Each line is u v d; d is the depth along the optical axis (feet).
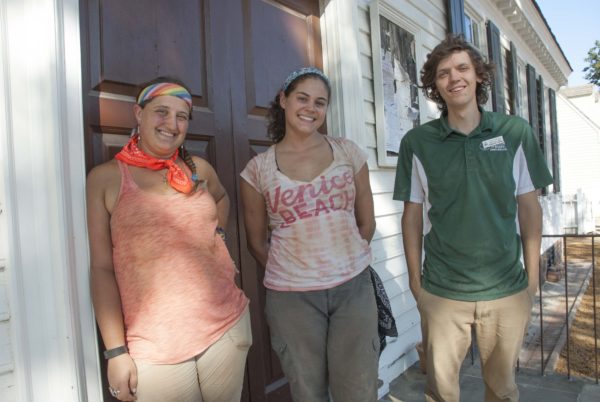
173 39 6.39
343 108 9.39
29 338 4.15
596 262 32.14
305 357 5.41
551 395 9.69
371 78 10.85
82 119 4.72
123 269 4.23
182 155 5.12
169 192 4.53
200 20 6.85
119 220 4.24
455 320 6.06
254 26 7.89
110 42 5.55
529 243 6.16
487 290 5.86
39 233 4.25
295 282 5.38
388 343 10.71
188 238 4.47
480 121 5.93
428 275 6.31
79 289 4.49
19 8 4.25
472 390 9.89
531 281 6.14
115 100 5.57
